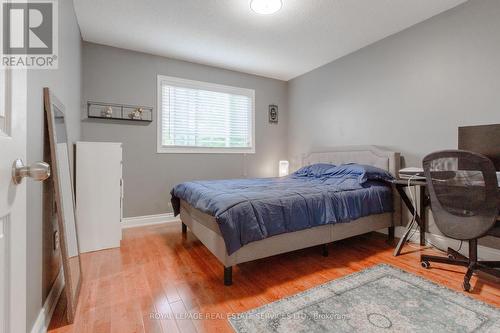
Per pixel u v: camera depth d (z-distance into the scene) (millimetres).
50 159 1550
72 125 2432
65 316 1479
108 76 3305
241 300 1645
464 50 2408
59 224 1463
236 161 4312
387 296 1671
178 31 2953
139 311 1526
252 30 2926
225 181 3145
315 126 4195
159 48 3402
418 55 2773
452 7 2482
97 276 1975
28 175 690
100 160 2537
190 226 2650
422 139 2752
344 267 2148
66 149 1937
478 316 1455
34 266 1248
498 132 2053
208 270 2086
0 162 596
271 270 2096
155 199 3635
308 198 2203
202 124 4020
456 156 1704
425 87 2719
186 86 3855
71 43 2334
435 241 2637
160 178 3666
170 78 3711
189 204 2629
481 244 2309
